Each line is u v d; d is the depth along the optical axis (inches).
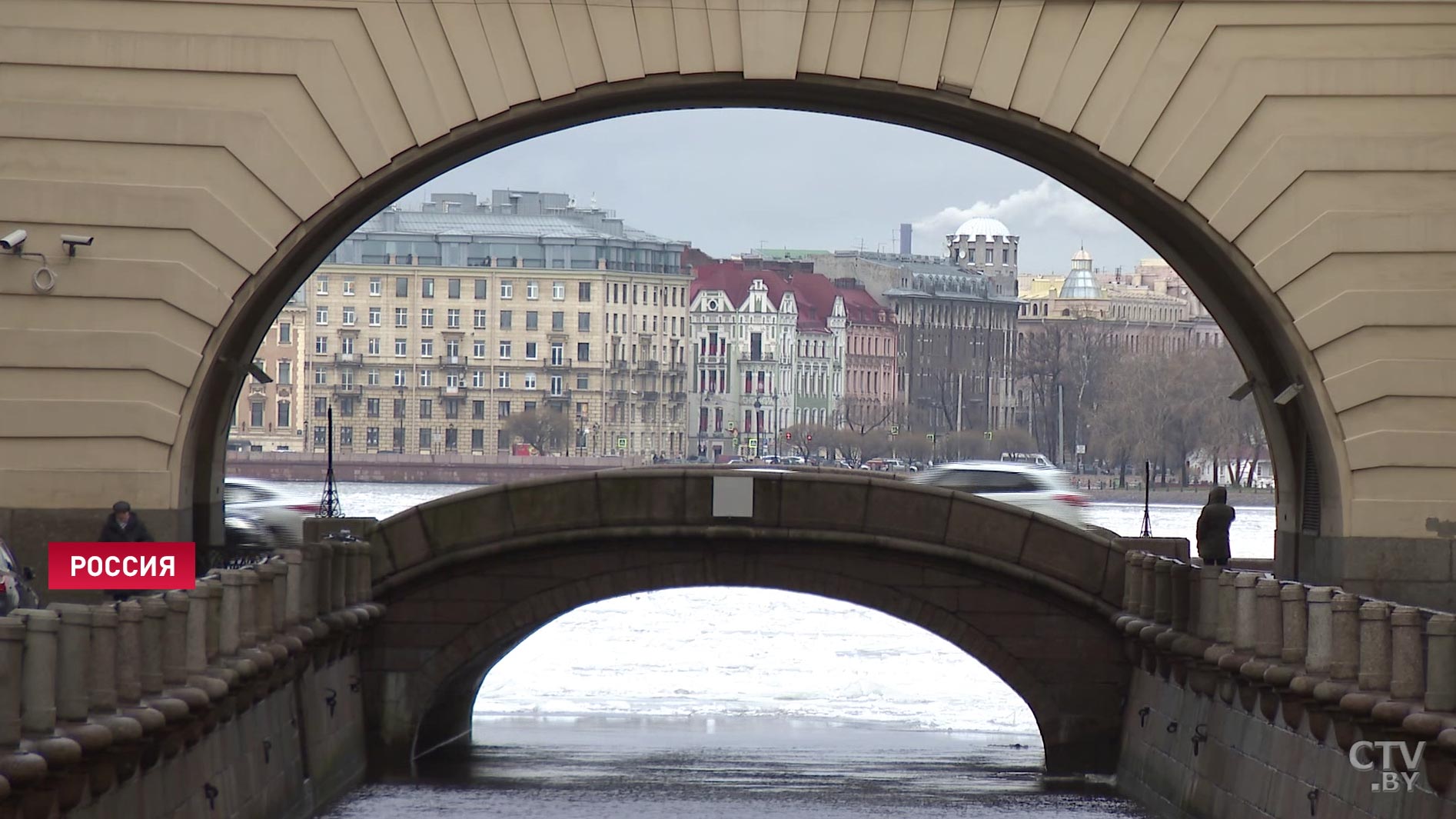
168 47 2078.0
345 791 2353.6
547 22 2092.8
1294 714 1766.7
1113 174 2138.3
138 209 2078.0
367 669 2536.9
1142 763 2348.7
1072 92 2098.9
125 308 2084.2
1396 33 2091.5
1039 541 2512.3
